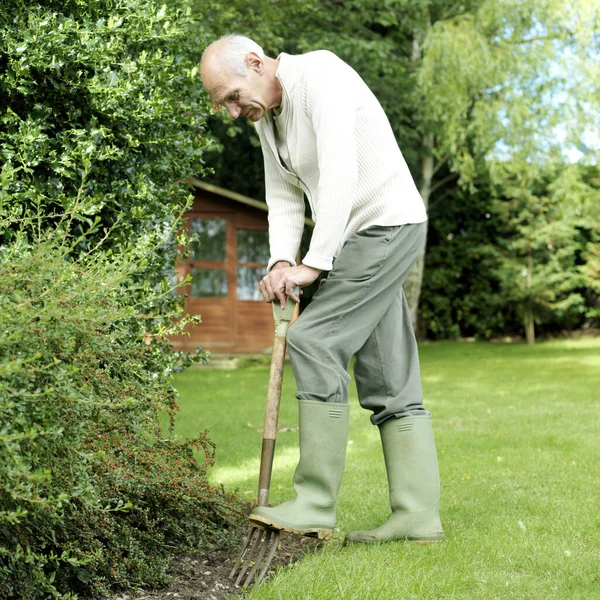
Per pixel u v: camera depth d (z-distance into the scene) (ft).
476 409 21.75
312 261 7.84
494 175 42.91
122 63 8.71
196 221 43.42
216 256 43.68
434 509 8.53
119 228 8.71
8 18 8.23
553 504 10.32
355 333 8.19
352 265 8.13
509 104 40.75
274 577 7.22
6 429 5.18
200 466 8.54
